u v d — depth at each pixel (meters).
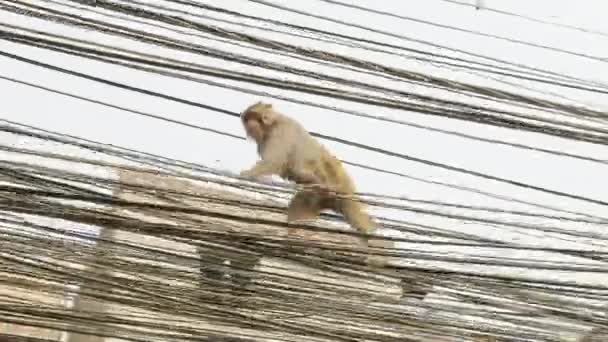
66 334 6.04
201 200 4.83
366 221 5.28
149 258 5.00
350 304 5.05
